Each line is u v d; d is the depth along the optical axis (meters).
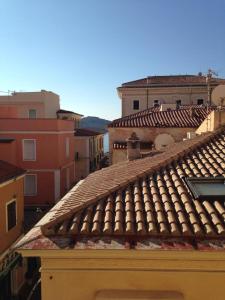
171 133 20.31
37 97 38.12
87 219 5.51
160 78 44.72
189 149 8.33
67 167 29.70
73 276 5.14
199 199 5.93
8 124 26.17
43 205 26.28
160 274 5.07
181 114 22.23
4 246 14.41
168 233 5.09
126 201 6.04
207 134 10.35
